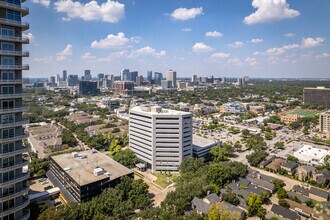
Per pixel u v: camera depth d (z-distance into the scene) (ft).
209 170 414.62
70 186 381.60
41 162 482.69
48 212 295.07
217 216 294.05
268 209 351.87
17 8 248.52
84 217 295.69
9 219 255.91
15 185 260.83
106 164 442.09
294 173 477.77
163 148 500.74
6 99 251.80
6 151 252.01
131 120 563.07
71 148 645.51
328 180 435.12
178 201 329.31
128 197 353.72
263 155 547.08
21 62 264.11
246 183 414.62
